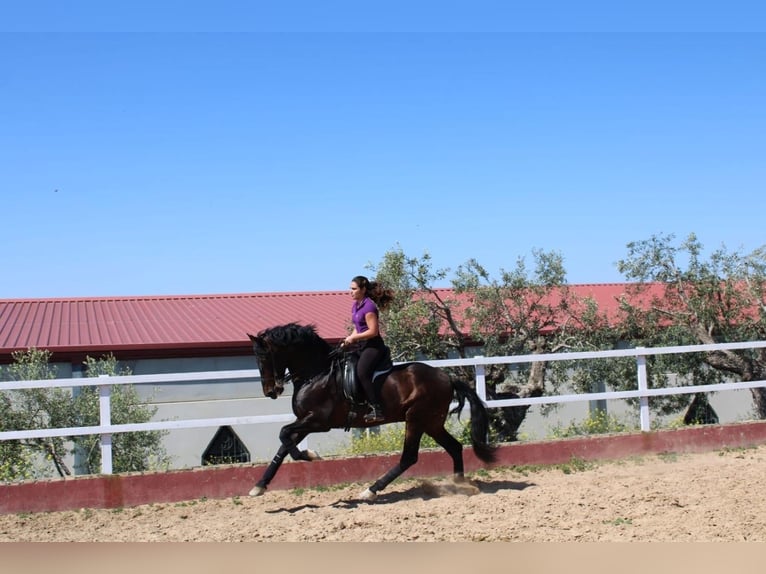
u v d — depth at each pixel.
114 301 24.45
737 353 17.61
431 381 9.42
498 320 17.33
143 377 9.77
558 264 17.23
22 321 20.80
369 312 9.12
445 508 8.95
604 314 17.77
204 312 23.11
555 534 7.65
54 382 9.52
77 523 9.00
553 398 11.53
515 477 10.78
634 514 8.36
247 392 19.50
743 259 17.53
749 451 12.09
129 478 9.71
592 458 11.58
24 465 13.09
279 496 10.02
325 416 9.23
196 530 8.44
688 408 18.42
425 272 16.34
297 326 9.31
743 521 7.91
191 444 18.91
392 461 10.68
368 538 7.76
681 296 17.66
